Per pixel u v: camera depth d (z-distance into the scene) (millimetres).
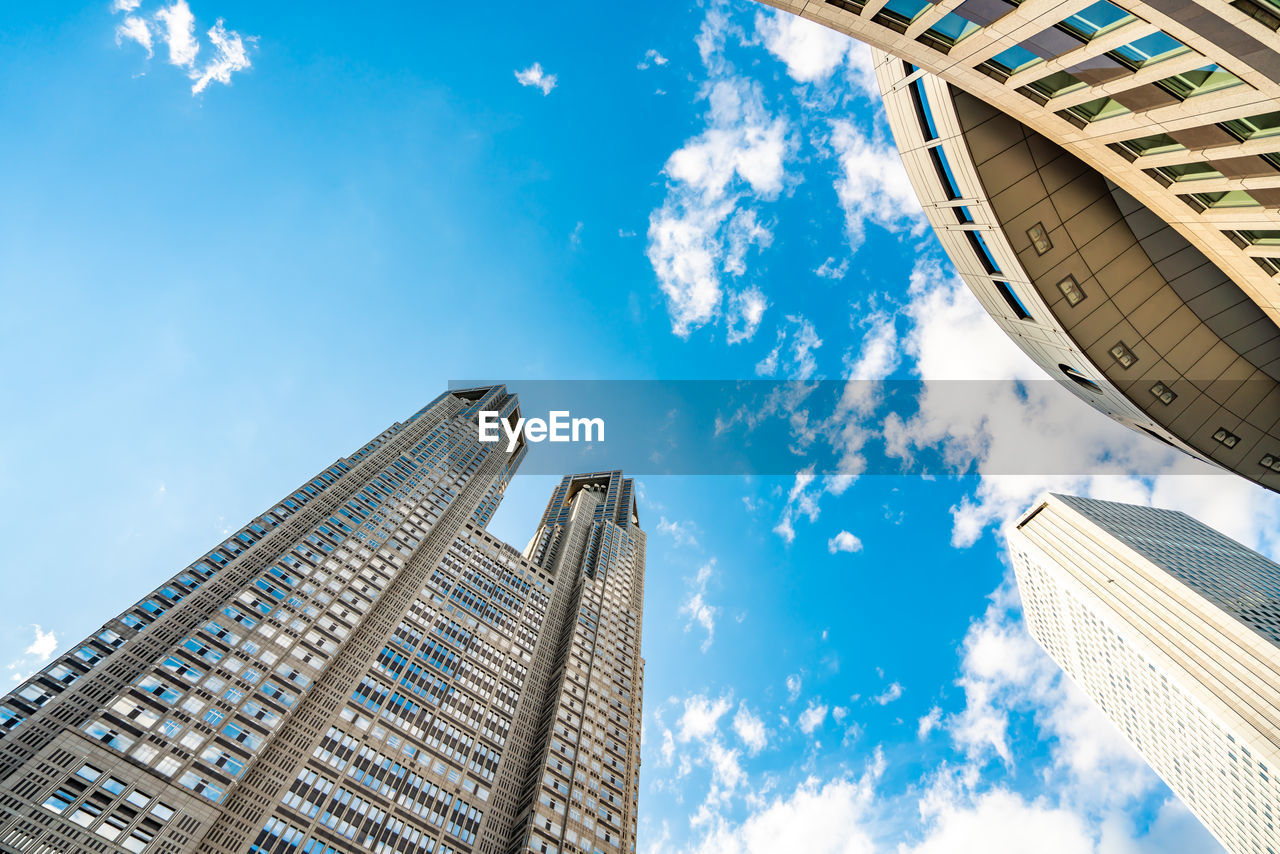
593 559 150250
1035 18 21531
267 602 79250
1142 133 24188
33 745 53531
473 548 122062
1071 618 188125
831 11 26000
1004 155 36188
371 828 67250
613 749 99812
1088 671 186375
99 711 56781
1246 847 138000
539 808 80000
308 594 84562
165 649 68250
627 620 136875
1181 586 159625
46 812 47969
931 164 39281
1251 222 24594
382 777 72875
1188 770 153625
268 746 65625
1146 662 157125
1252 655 139375
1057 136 28047
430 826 71875
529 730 95875
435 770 78375
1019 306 43750
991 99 27844
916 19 24484
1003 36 23234
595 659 116125
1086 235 38531
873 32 26312
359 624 86438
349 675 80500
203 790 57031
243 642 72438
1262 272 27094
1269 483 43562
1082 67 22719
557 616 125812
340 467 115000
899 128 39844
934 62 26797
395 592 98125
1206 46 18453
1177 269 39094
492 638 105812
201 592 76688
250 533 90812
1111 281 39406
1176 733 153375
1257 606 155625
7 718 56875
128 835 50031
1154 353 40844
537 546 162875
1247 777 132125
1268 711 130750
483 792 80562
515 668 104125
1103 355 40812
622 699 112562
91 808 49969
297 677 73562
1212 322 40250
